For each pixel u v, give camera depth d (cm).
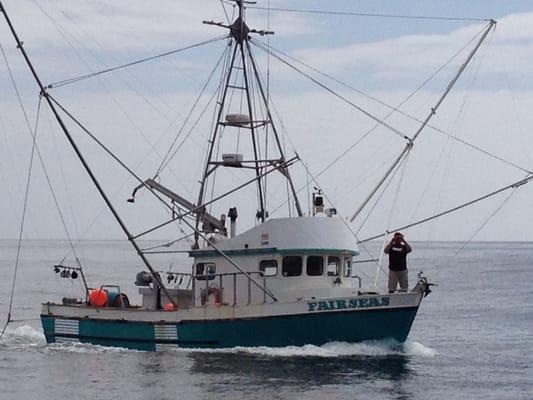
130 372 3722
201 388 3397
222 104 4406
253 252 4228
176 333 4191
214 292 4316
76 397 3322
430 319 6875
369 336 4038
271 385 3441
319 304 4006
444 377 3766
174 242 4425
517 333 5828
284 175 4362
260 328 4066
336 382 3509
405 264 4100
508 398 3453
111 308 4391
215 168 4416
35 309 7644
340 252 4212
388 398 3322
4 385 3538
